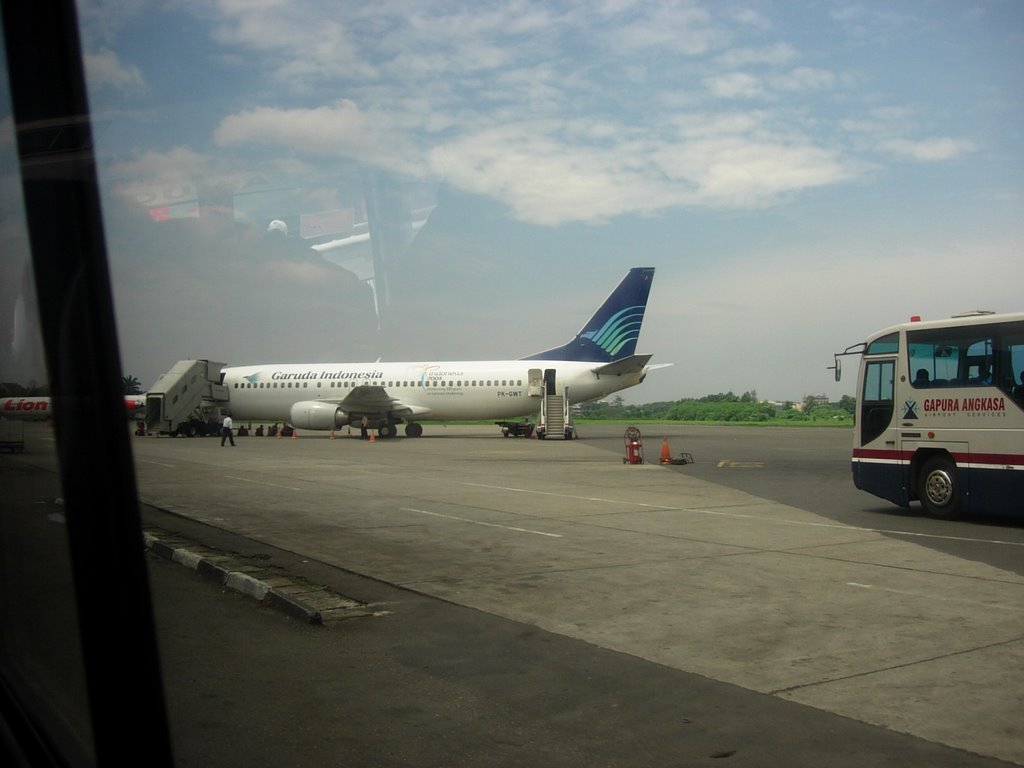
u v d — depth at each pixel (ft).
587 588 29.96
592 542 39.58
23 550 19.51
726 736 16.80
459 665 21.34
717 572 32.76
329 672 20.72
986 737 16.74
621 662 21.61
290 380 151.74
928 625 25.02
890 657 21.95
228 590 29.89
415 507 52.26
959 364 48.49
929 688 19.60
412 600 28.17
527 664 21.44
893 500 51.16
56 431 19.19
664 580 31.27
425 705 18.48
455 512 50.03
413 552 36.81
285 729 16.99
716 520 47.24
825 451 114.42
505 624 25.23
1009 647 22.81
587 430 201.87
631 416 356.38
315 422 145.59
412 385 146.10
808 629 24.62
